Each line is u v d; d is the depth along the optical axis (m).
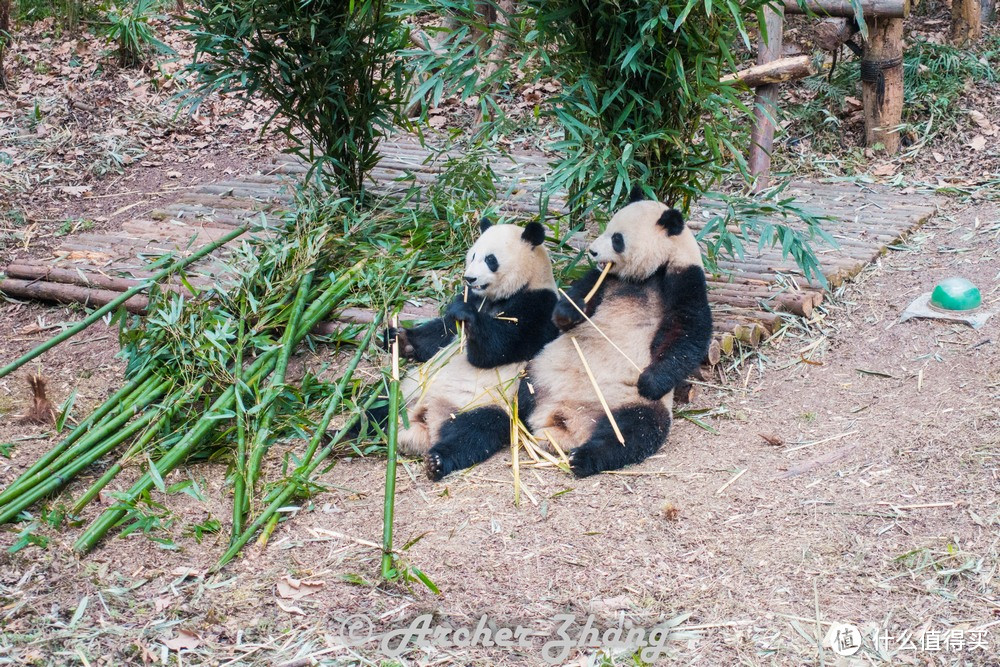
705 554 3.81
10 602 3.66
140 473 4.50
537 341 4.79
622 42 5.05
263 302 5.44
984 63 9.14
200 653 3.39
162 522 4.12
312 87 6.71
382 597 3.64
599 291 4.75
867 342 5.53
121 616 3.58
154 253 6.82
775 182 8.02
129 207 7.96
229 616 3.57
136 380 4.94
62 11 10.91
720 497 4.18
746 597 3.57
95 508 4.27
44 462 4.41
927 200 7.55
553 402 4.61
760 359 5.41
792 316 5.76
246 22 6.26
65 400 5.24
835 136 8.66
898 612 3.47
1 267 6.82
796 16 8.34
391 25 6.59
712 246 5.53
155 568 3.85
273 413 4.76
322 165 7.34
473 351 4.68
